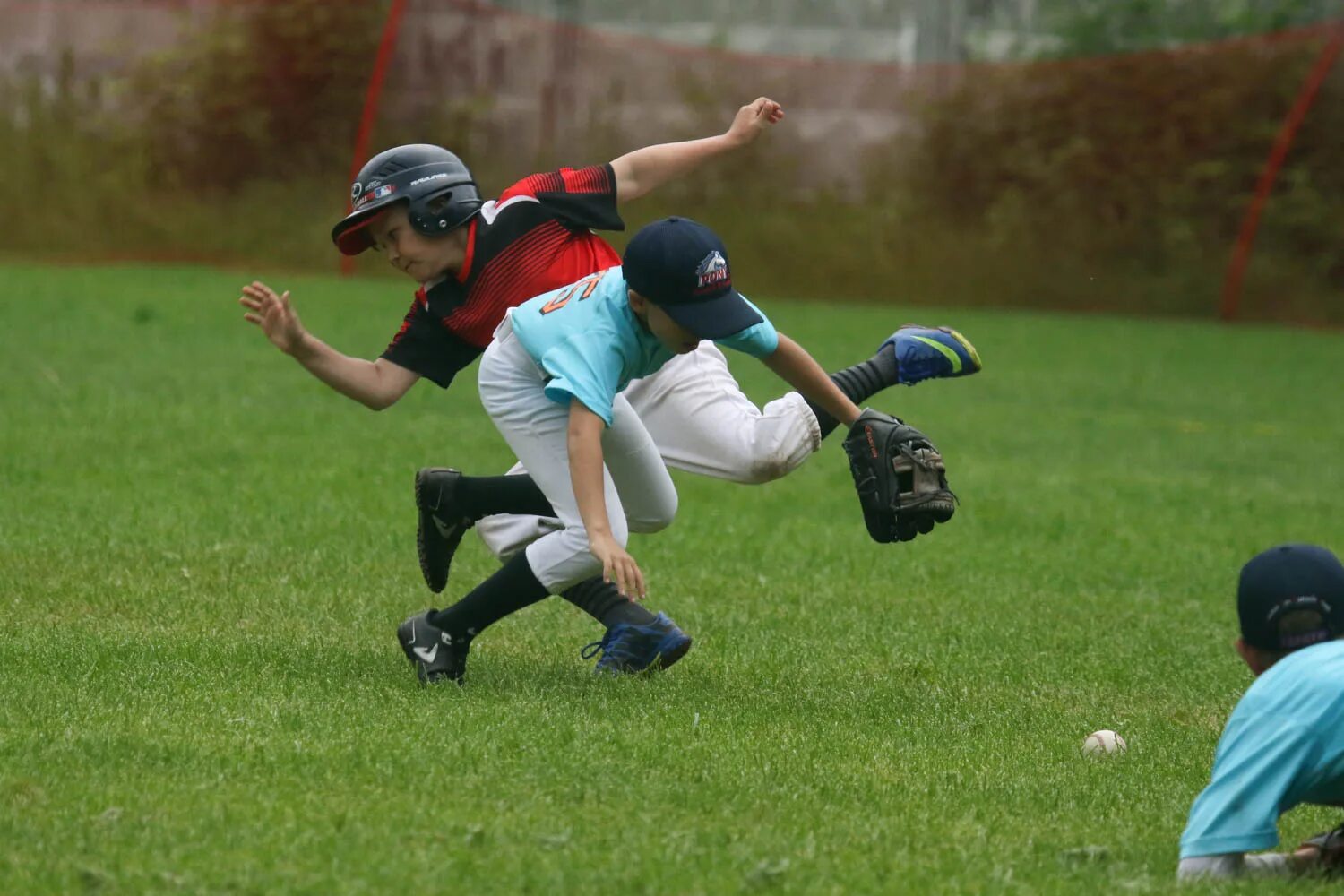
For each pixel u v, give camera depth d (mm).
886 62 76875
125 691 15484
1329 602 11523
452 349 17766
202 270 71688
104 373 42719
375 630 19453
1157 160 75688
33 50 77688
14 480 28109
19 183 74750
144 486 28328
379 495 28875
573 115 77188
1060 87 75688
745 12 77312
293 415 38062
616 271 16266
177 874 10781
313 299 62594
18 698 15039
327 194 76250
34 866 10844
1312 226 75250
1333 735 11125
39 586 20609
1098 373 56625
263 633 18781
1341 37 74562
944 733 15930
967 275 75938
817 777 13773
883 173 77000
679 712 15922
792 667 18734
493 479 18234
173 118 75812
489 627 20125
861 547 27125
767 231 75938
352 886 10688
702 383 18156
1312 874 11758
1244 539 29797
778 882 11078
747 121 18578
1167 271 76250
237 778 12875
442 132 76688
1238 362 60969
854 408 17078
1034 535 29188
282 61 75938
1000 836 12500
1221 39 75000
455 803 12484
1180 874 11562
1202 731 16906
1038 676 18969
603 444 16781
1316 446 43125
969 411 46938
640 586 14766
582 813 12422
